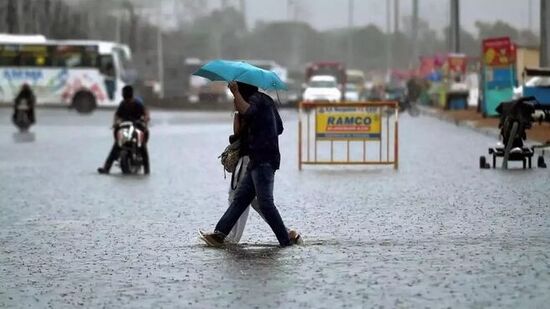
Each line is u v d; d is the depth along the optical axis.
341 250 21.56
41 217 28.58
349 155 49.69
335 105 44.84
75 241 23.86
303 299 16.56
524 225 25.14
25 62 116.12
